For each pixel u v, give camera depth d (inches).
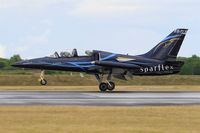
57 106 3592.5
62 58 6117.1
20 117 2947.8
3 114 3088.1
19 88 6658.5
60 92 5423.2
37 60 6190.9
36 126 2598.4
